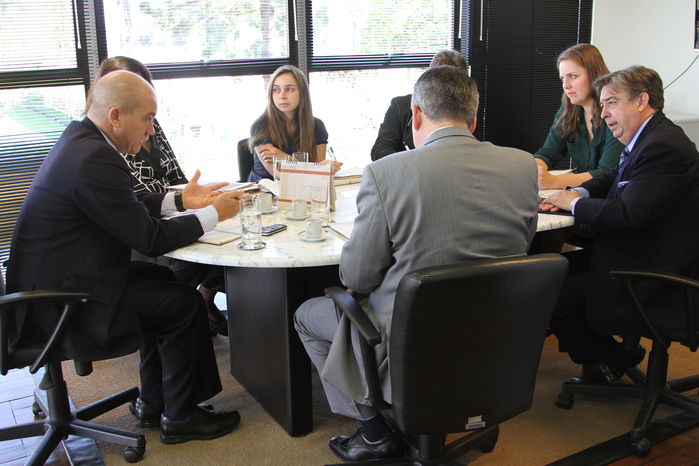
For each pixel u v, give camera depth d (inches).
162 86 145.6
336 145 169.2
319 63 159.9
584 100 111.3
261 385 91.8
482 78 178.1
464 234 58.4
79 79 135.4
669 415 87.2
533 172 62.7
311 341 76.8
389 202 58.8
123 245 75.5
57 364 77.6
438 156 58.5
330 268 83.6
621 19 180.4
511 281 55.7
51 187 71.4
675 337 78.1
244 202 77.2
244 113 155.9
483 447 81.3
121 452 82.7
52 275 71.9
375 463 72.3
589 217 82.3
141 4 138.7
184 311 79.7
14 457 82.0
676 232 78.1
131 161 102.9
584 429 86.8
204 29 145.6
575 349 92.7
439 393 58.8
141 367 86.7
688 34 164.4
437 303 53.9
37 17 129.3
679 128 80.0
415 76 174.4
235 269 93.2
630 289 77.0
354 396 66.7
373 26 163.9
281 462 79.9
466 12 172.7
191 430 84.3
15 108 131.6
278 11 151.6
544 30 181.9
